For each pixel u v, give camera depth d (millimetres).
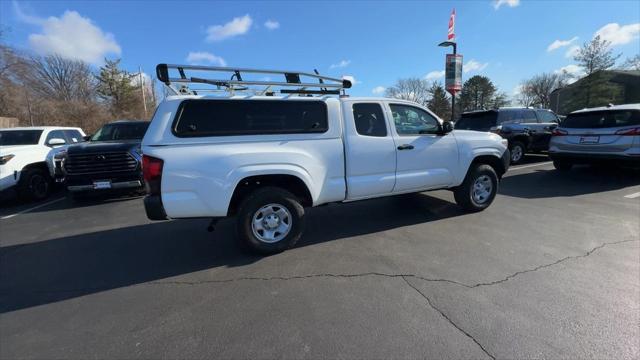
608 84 35250
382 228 4832
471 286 3113
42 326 2660
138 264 3838
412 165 4723
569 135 8367
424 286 3133
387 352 2266
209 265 3748
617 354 2211
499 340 2359
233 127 3730
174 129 3531
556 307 2744
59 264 3896
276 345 2365
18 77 29422
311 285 3217
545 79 68062
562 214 5324
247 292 3117
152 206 3473
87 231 5133
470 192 5305
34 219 5980
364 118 4430
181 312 2812
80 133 10211
